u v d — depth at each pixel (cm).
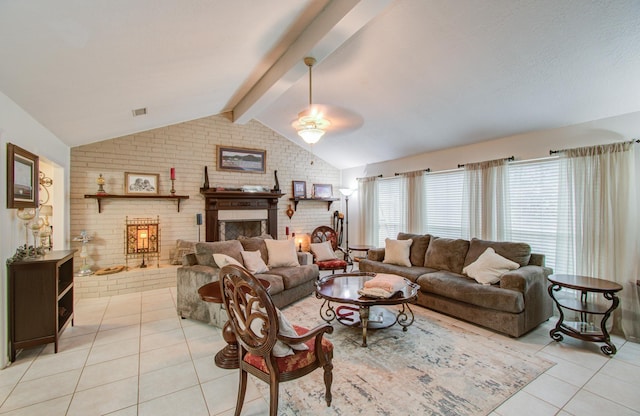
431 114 391
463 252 393
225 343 274
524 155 381
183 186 499
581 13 213
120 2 165
